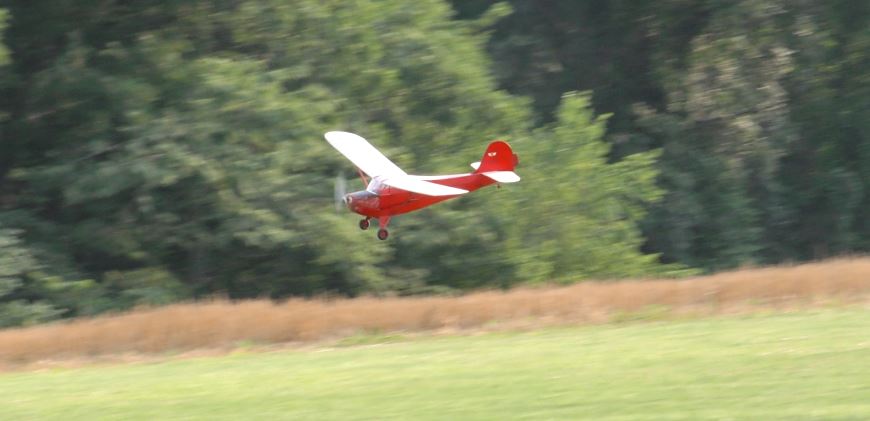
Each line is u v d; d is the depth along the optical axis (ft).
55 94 273.13
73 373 173.17
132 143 265.95
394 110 316.19
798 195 470.80
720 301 218.59
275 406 132.26
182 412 130.82
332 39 304.71
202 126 270.87
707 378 138.31
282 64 301.43
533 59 450.71
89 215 293.02
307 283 304.91
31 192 290.97
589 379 140.97
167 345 197.88
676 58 436.76
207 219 284.00
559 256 333.62
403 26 319.06
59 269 279.28
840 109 448.65
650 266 358.64
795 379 135.44
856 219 476.95
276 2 294.46
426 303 217.97
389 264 317.01
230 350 196.13
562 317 212.64
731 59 435.94
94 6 278.67
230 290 305.12
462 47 330.75
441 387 140.05
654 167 432.25
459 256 318.65
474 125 328.29
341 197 195.83
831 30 434.30
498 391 135.74
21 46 281.13
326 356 180.14
